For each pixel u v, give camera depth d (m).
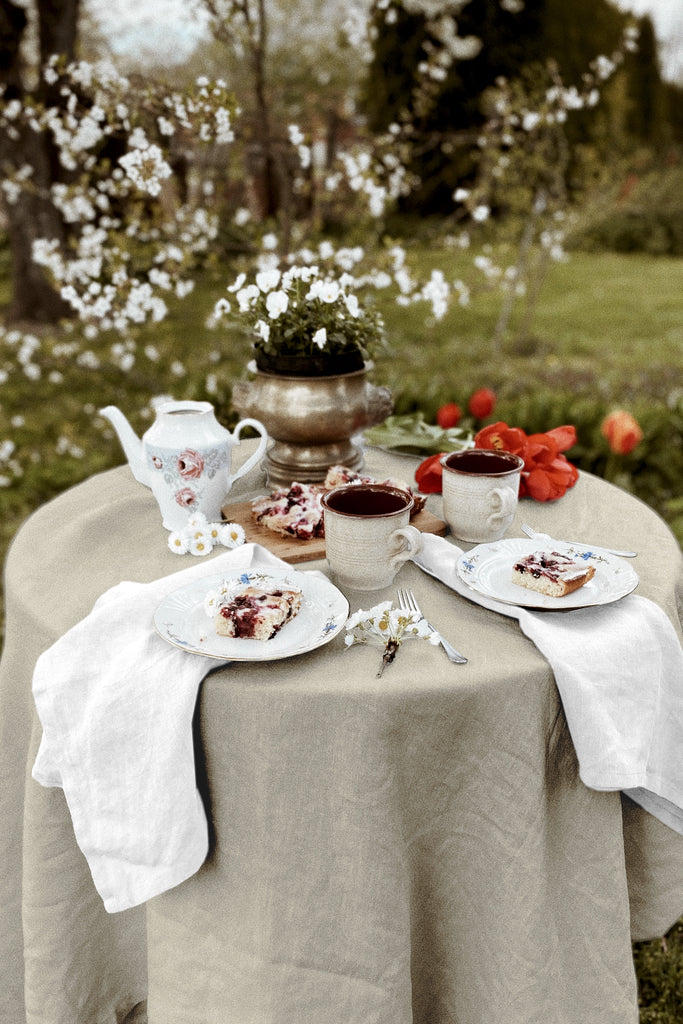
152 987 1.52
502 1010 1.45
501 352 9.63
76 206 3.96
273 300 1.91
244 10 3.55
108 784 1.37
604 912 1.50
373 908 1.36
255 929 1.39
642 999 2.18
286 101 9.17
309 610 1.51
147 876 1.36
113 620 1.47
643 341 10.31
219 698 1.34
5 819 1.72
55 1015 1.66
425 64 4.56
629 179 13.04
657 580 1.65
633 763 1.40
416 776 1.37
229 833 1.40
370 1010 1.39
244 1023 1.42
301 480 2.09
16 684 1.65
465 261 10.68
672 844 1.69
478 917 1.44
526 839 1.39
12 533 4.84
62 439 6.07
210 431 1.83
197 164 4.41
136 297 3.39
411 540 1.55
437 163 15.44
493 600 1.53
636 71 22.05
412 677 1.34
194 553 1.77
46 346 8.79
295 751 1.32
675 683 1.50
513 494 1.72
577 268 15.74
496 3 15.58
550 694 1.38
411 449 2.33
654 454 4.16
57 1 8.05
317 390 1.99
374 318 2.05
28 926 1.64
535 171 8.47
